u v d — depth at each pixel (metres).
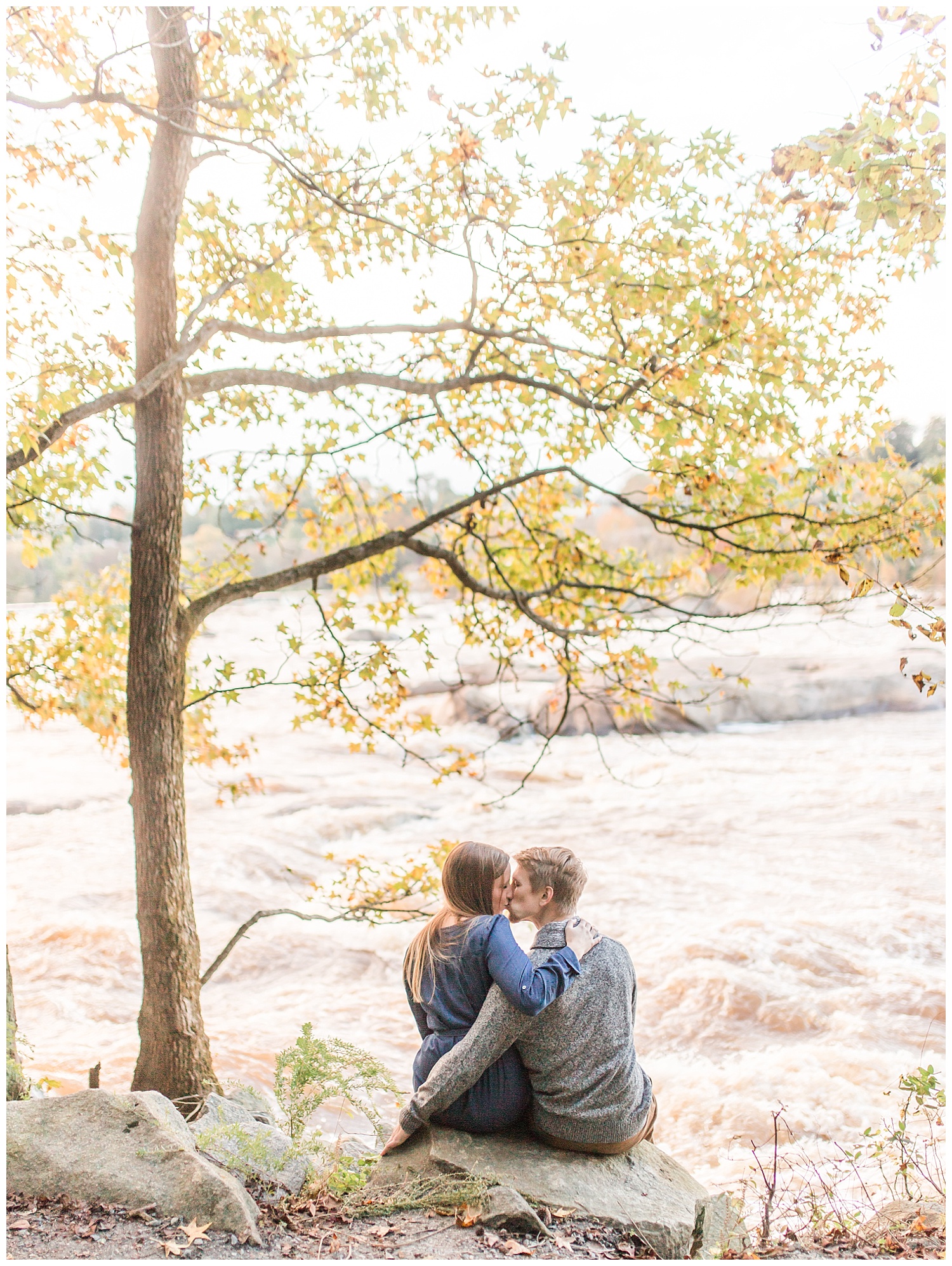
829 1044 6.89
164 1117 2.78
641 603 5.74
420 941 3.02
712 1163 5.41
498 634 5.77
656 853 11.90
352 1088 3.14
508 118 4.32
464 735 19.48
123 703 6.05
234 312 5.02
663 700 5.62
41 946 8.87
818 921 9.16
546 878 2.98
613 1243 2.53
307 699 5.31
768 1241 2.90
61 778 16.92
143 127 4.54
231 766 6.18
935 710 21.41
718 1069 6.65
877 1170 4.62
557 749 18.62
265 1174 2.81
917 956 8.38
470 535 5.78
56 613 5.71
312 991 8.09
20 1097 3.35
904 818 13.05
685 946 8.62
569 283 4.81
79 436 4.70
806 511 4.93
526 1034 2.85
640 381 4.70
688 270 4.68
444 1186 2.73
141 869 4.32
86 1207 2.47
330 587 5.71
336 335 4.85
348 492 5.73
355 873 11.38
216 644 30.22
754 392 4.57
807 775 15.84
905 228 3.47
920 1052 6.70
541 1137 2.92
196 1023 4.32
